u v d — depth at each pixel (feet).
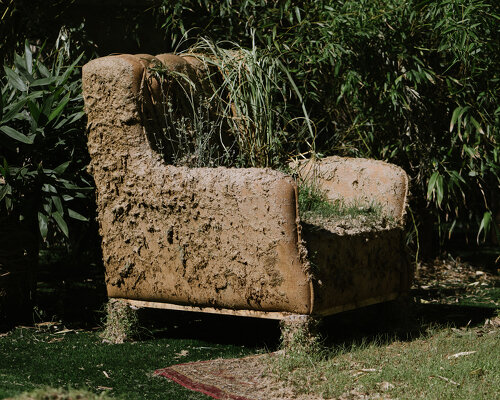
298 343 12.87
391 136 19.54
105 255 14.48
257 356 13.09
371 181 15.53
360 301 14.14
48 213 14.58
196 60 16.28
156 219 13.82
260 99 15.64
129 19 23.58
